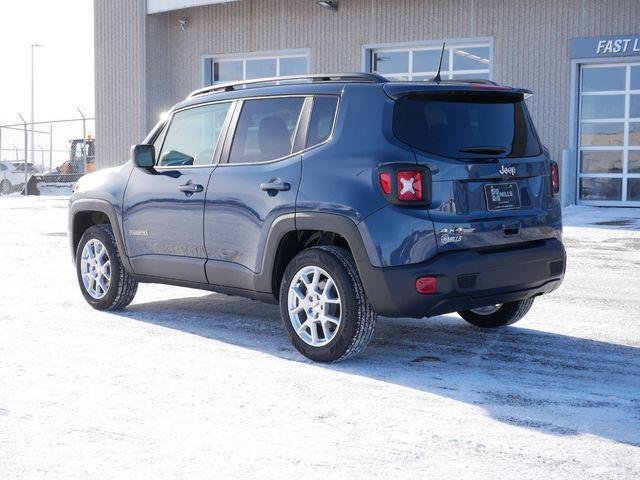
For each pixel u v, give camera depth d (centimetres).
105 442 383
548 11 1895
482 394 463
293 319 538
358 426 407
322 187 522
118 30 2467
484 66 1988
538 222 545
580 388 477
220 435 393
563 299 770
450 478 342
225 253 585
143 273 656
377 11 2112
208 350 560
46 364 520
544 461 362
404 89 508
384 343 588
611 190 1875
